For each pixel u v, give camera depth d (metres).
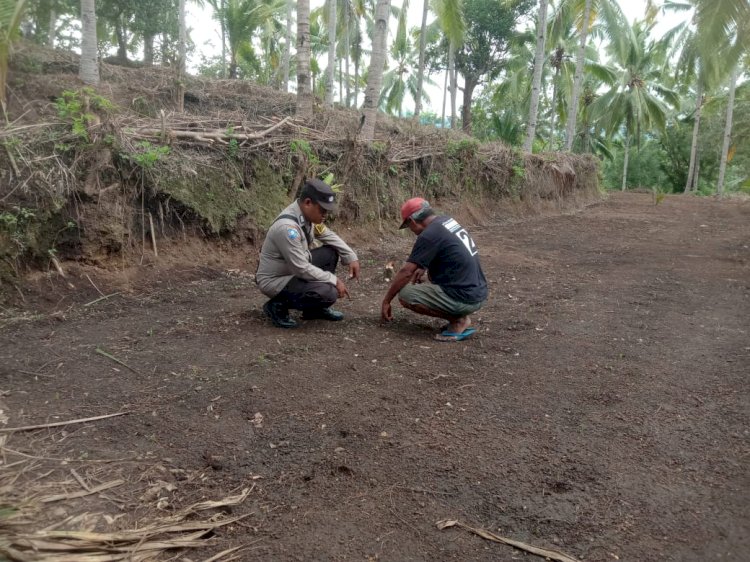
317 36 23.86
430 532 2.12
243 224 6.29
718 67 5.64
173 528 2.08
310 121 8.12
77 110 5.30
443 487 2.39
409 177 9.36
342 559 1.97
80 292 4.73
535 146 26.28
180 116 6.66
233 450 2.62
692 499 2.32
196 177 5.93
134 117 6.19
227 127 6.54
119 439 2.67
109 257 5.11
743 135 27.05
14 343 3.75
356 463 2.55
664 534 2.11
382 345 3.99
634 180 39.00
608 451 2.67
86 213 4.98
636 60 25.86
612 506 2.28
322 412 2.99
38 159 4.79
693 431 2.86
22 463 2.43
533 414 3.03
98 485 2.31
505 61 24.75
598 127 31.08
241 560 1.95
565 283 6.09
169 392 3.15
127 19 13.45
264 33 24.22
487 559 1.99
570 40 24.11
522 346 4.04
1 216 4.39
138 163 5.32
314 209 3.98
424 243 3.91
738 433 2.83
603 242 9.12
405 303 4.12
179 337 4.01
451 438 2.77
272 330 4.23
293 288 4.09
